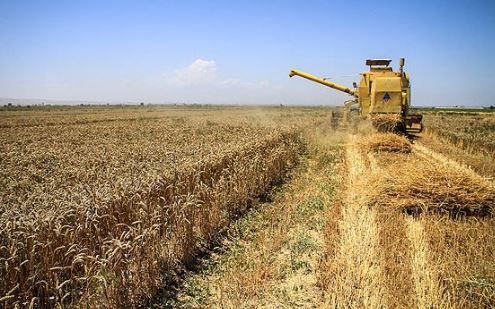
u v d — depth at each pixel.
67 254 5.29
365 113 24.39
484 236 7.44
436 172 9.80
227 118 47.66
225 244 8.02
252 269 6.74
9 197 8.84
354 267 6.27
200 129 29.22
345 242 7.30
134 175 9.91
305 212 9.71
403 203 9.25
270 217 9.41
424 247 7.05
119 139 23.42
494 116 60.66
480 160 15.86
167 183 8.25
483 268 6.06
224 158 10.94
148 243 6.01
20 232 5.09
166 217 7.00
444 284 5.77
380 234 7.70
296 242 7.84
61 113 64.25
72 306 5.10
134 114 61.41
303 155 19.03
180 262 7.04
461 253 6.69
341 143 22.66
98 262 5.07
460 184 9.37
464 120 47.91
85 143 21.64
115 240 5.33
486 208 9.04
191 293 6.11
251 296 5.93
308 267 6.76
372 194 9.84
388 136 18.92
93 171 12.44
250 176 10.92
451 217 8.85
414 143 22.08
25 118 47.06
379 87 22.11
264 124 33.91
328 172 14.50
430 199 9.20
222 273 6.74
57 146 20.09
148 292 5.90
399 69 23.95
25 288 4.98
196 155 14.06
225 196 9.30
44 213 5.95
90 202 6.46
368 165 15.25
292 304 5.70
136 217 6.96
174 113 67.12
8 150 18.55
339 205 9.74
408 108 23.45
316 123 30.17
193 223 7.55
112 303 5.20
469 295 5.43
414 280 5.89
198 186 8.16
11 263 4.84
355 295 5.51
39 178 12.46
